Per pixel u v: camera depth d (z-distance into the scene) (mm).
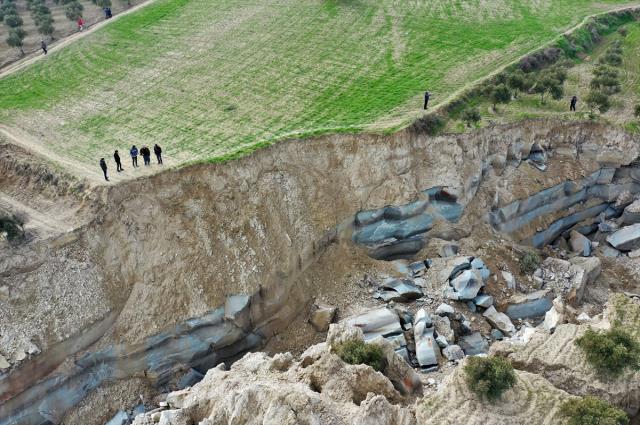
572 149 42188
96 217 29203
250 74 46531
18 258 26984
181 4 59375
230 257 31047
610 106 43375
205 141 37156
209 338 29891
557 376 25719
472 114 38781
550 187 40500
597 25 54625
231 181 32781
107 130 39250
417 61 47406
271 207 33406
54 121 40469
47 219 29156
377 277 34344
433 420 22906
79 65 48719
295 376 25219
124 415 27359
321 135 36344
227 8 58125
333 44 50688
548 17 55969
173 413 24234
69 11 57688
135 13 57969
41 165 31953
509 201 39188
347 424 21828
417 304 32781
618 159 41969
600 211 43406
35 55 50594
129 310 28781
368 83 44344
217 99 43188
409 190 36375
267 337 31844
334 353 26375
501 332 32000
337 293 33344
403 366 26281
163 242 30234
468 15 55906
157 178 31141
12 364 25297
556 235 42250
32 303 26797
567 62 47781
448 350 29594
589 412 22391
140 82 45906
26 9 61812
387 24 53938
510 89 42812
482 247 36875
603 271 38906
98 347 27797
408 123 37531
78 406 27312
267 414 21328
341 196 35812
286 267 32469
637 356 25516
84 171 31812
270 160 34562
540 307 33906
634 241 40031
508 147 40250
